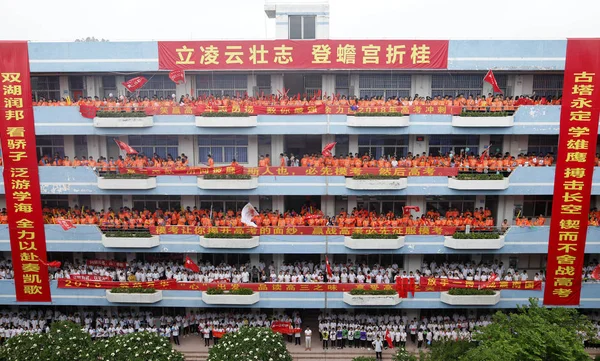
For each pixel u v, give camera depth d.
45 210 26.52
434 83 26.91
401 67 24.78
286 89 27.36
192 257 27.66
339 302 25.44
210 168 25.22
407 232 25.34
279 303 25.52
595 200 27.31
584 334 23.25
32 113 24.41
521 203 26.98
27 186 24.89
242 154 27.31
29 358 19.20
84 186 25.25
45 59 24.64
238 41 24.58
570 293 25.08
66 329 21.30
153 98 26.25
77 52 24.80
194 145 27.22
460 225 25.59
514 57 24.55
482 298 24.72
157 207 27.77
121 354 18.98
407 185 25.36
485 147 26.95
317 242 25.53
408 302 25.30
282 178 25.41
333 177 25.33
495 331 20.05
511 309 26.75
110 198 27.66
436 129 24.95
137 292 25.17
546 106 24.31
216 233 25.36
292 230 25.44
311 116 24.97
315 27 26.33
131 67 25.03
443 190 25.34
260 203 27.69
